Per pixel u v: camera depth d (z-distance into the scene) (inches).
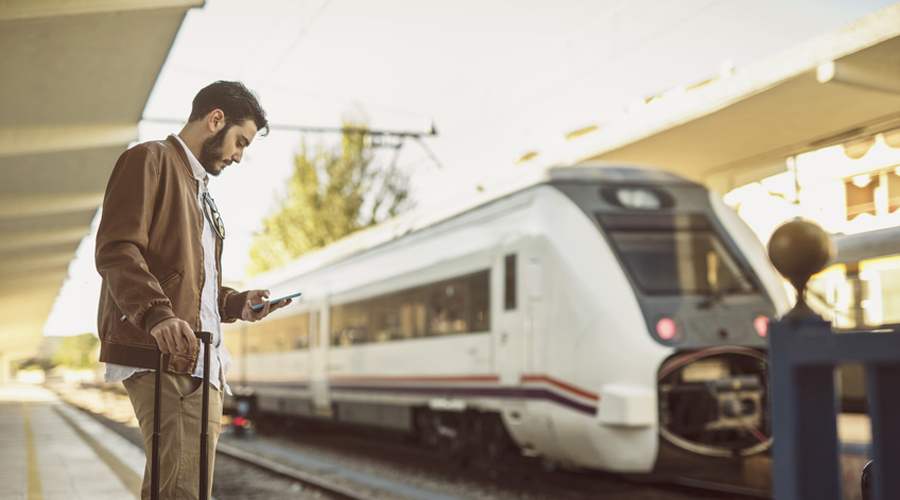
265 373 684.1
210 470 101.0
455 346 385.1
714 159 574.2
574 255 308.8
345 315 532.1
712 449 293.4
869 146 491.8
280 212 1167.6
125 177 96.8
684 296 301.6
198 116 106.0
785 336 52.7
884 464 49.4
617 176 336.2
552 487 358.3
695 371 296.5
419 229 443.5
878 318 482.6
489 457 378.0
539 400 315.3
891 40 373.7
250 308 116.3
